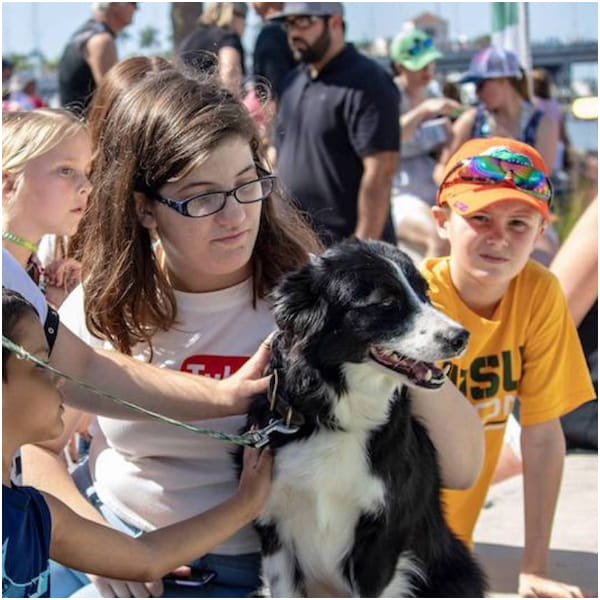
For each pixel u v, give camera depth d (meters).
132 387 3.03
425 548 3.37
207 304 3.18
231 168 3.01
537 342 3.74
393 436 3.18
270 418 3.09
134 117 3.08
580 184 9.40
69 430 3.29
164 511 3.15
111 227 3.14
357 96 6.12
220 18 7.66
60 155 3.51
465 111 8.84
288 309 3.12
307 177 6.30
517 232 3.56
